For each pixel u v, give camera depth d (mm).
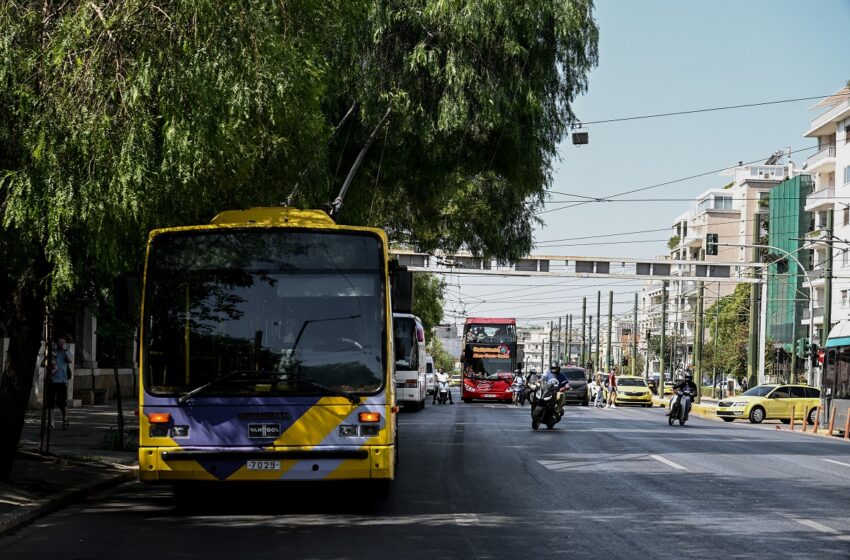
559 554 8844
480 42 20219
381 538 9625
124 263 11602
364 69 20078
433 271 54031
